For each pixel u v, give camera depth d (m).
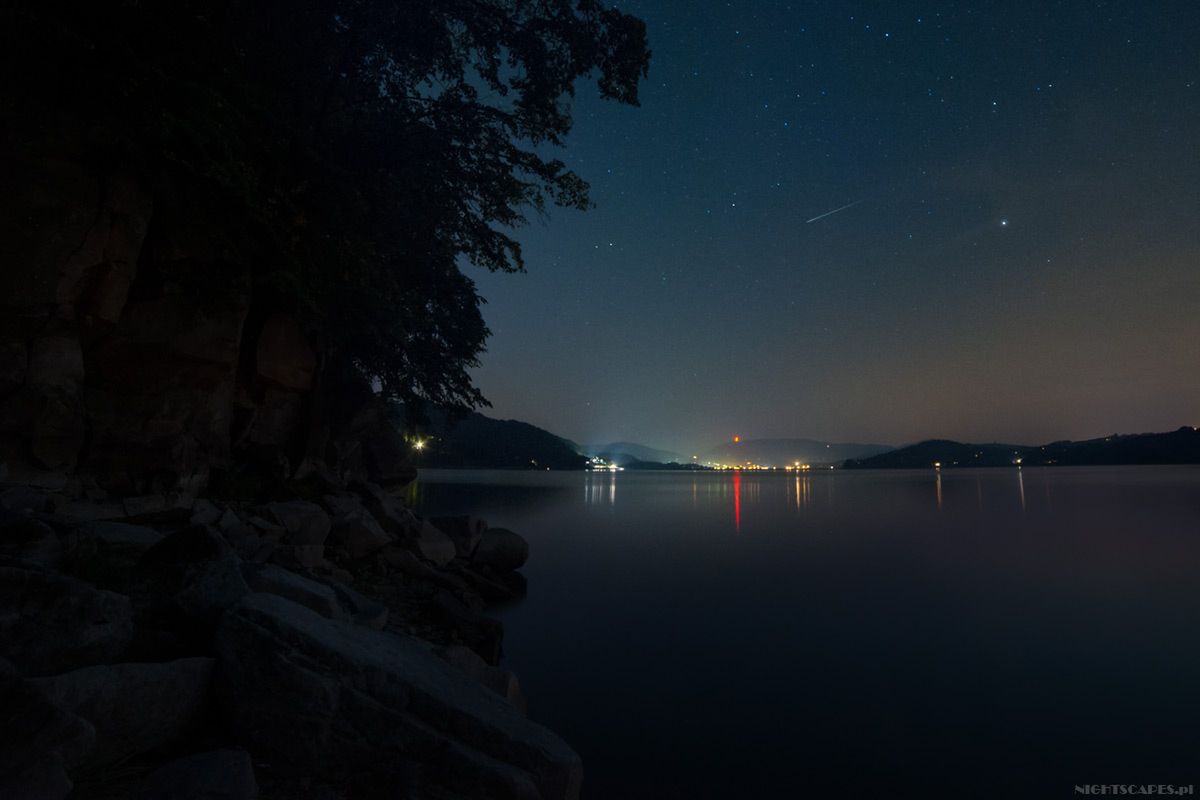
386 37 13.20
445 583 13.38
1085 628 13.03
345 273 12.51
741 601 15.62
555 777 4.22
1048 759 7.18
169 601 4.70
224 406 12.41
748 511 48.88
